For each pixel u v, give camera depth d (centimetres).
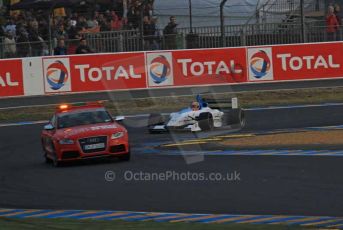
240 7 9881
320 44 8444
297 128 6056
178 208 3206
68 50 8538
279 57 8406
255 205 3206
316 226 2711
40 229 2708
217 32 8700
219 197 3422
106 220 2944
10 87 7981
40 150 5616
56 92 8056
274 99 7831
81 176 4244
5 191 3906
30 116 7475
